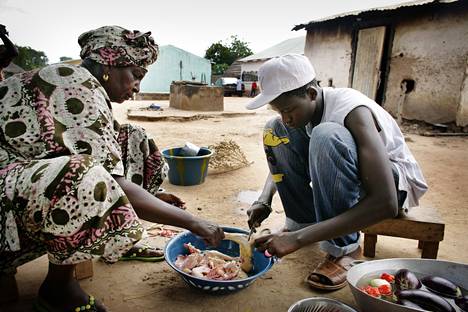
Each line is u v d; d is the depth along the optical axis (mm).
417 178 2035
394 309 1361
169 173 3564
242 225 2627
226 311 1638
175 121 8711
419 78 8586
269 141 2074
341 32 10734
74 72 1420
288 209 2205
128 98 1696
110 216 1326
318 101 1850
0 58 1935
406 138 6938
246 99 20219
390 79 9320
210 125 8195
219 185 3605
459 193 3598
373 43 9703
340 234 1542
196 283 1645
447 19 7938
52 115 1329
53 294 1488
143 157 2092
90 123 1360
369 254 2186
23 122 1322
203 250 2084
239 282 1635
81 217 1262
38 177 1228
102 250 1338
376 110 1837
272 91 1689
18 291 1701
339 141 1670
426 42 8391
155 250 2084
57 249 1313
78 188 1240
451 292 1557
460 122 7816
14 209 1246
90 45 1590
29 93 1354
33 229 1286
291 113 1760
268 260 1843
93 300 1537
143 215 1477
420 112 8617
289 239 1545
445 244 2400
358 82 10273
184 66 26891
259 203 2176
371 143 1615
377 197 1536
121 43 1579
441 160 5152
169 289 1792
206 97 10719
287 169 2066
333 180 1709
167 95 18234
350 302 1744
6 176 1257
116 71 1602
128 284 1823
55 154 1313
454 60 7859
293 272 2006
